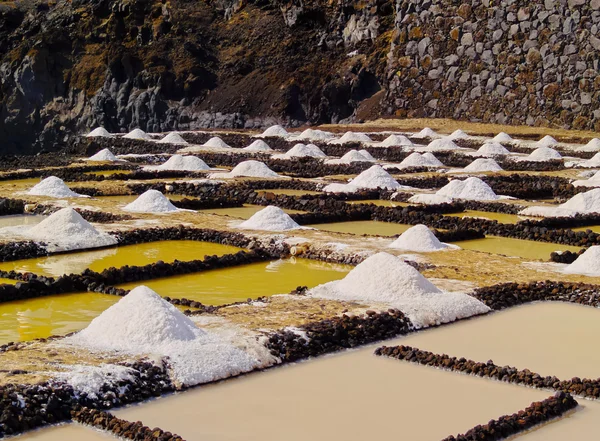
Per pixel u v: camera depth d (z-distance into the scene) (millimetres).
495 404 9273
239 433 8320
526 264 15641
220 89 49688
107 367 9234
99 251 16969
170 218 19781
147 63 50562
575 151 32812
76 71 51875
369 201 24484
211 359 9789
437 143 34188
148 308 10414
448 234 18797
